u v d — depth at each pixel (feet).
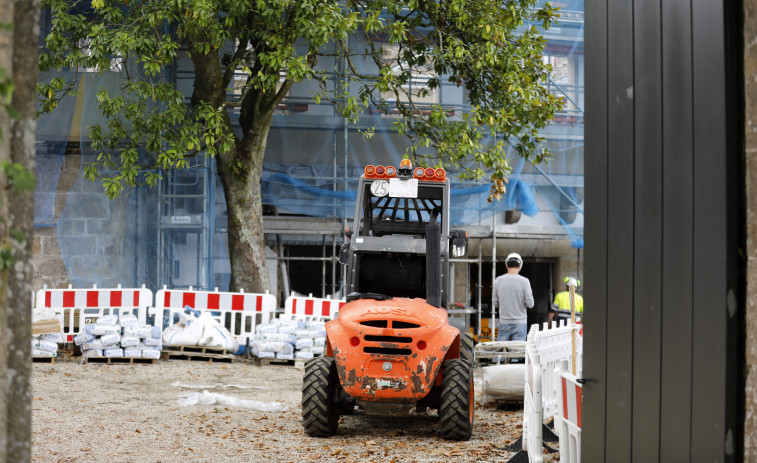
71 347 57.57
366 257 35.86
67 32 60.39
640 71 13.55
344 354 31.17
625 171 14.16
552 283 77.92
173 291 58.49
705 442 11.21
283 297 71.97
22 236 8.96
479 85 62.34
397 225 39.50
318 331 55.52
